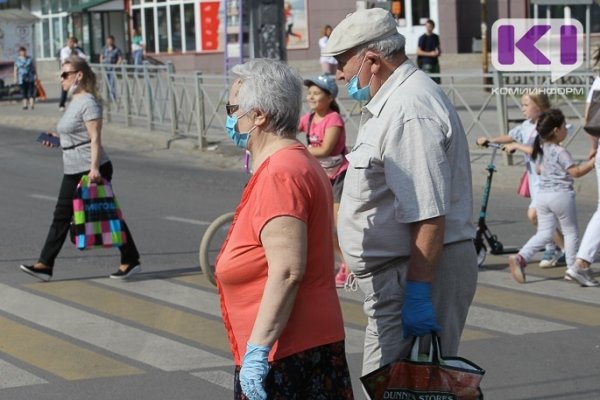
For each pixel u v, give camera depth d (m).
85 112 16.14
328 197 6.98
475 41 73.69
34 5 84.88
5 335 13.54
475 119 29.84
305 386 6.94
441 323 7.80
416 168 7.39
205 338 13.28
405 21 76.88
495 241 18.28
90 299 15.52
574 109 28.47
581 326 13.66
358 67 7.75
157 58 80.00
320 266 6.94
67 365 12.16
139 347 12.91
